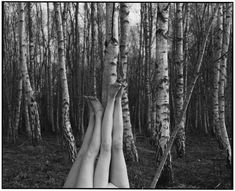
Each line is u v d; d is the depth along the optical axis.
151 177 7.82
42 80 20.16
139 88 17.86
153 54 21.30
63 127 9.41
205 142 14.07
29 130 14.17
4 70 16.38
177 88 10.58
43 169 8.54
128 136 9.57
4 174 8.07
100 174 3.20
